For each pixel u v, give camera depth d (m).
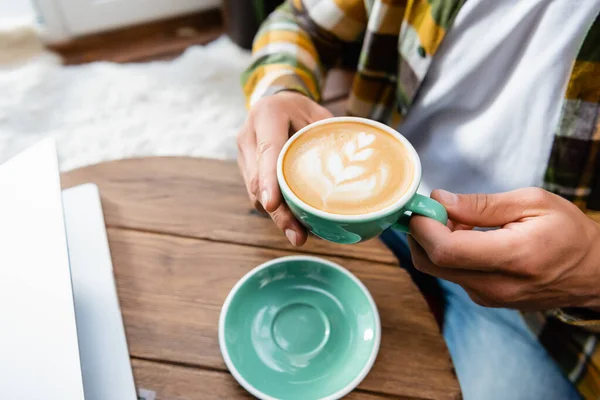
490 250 0.50
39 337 0.49
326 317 0.60
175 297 0.63
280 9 0.94
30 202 0.58
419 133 0.83
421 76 0.75
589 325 0.61
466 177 0.77
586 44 0.58
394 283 0.64
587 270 0.54
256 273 0.62
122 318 0.60
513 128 0.69
